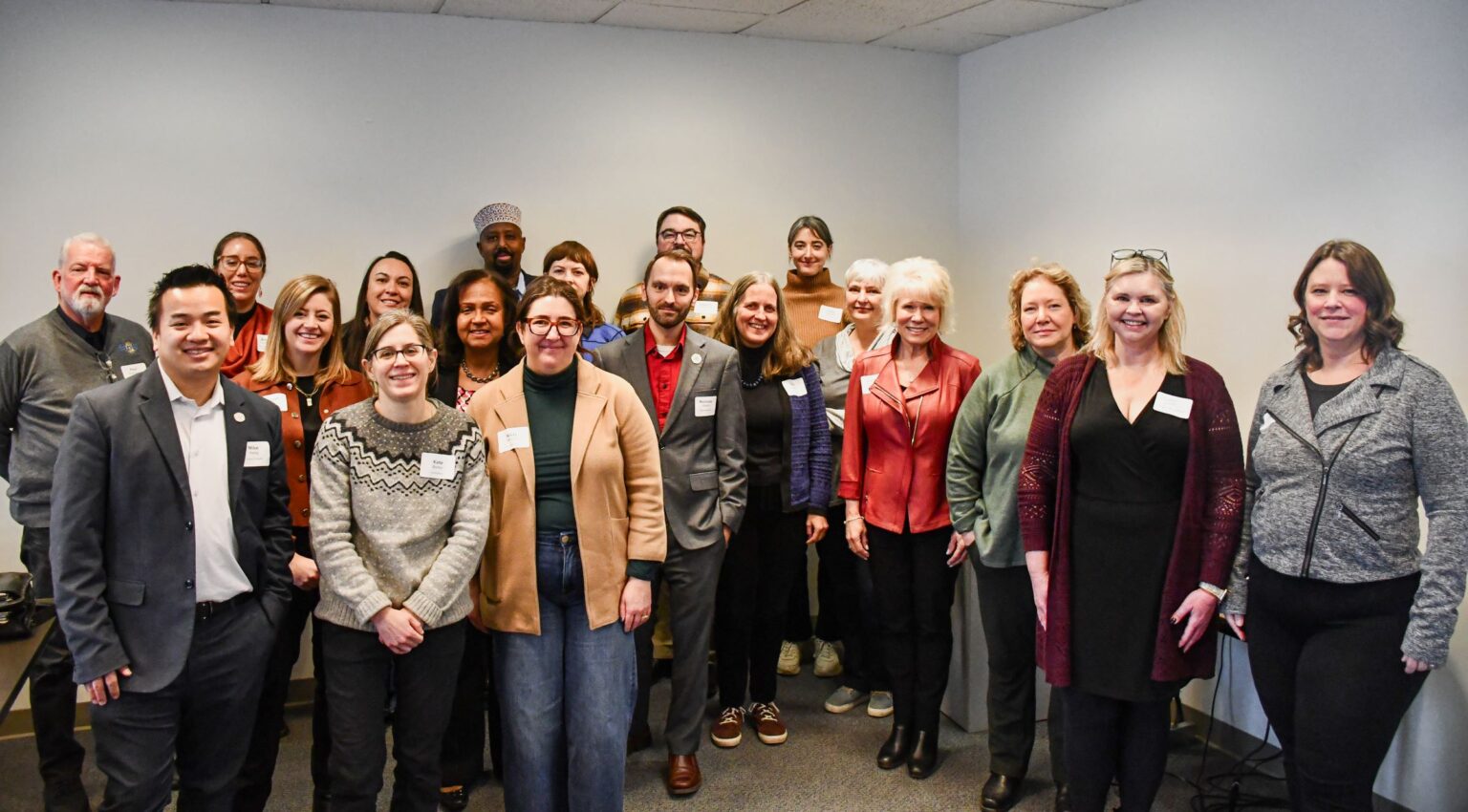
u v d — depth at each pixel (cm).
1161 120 360
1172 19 354
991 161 453
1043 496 240
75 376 271
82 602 194
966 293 475
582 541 229
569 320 228
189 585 204
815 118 448
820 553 379
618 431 239
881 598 303
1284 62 311
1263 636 224
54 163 346
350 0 367
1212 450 219
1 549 340
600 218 416
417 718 221
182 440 207
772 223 444
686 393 287
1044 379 268
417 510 218
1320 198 300
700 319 377
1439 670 263
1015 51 434
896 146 463
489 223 383
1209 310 342
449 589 215
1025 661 278
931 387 292
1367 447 205
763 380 313
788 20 405
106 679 196
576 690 234
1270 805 284
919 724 305
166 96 358
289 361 270
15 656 221
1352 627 208
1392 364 209
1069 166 405
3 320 342
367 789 219
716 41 428
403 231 389
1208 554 219
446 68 391
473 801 289
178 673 202
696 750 298
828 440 324
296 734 341
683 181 428
